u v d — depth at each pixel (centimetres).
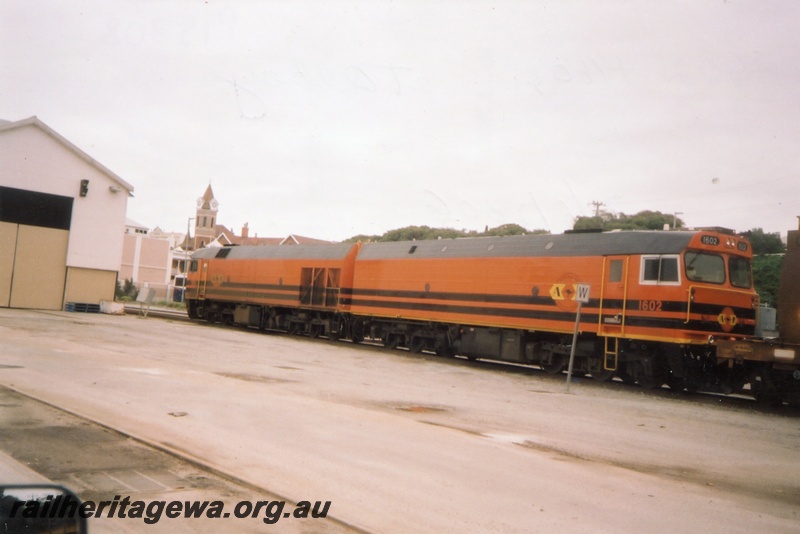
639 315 1734
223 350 2005
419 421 1029
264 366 1647
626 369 1839
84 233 3422
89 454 717
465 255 2288
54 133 3278
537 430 1025
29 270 3262
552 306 1962
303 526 543
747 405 1549
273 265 3225
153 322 3130
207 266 3703
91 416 895
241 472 680
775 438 1113
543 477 732
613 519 604
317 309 2936
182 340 2253
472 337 2238
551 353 1997
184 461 714
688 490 726
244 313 3359
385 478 691
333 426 930
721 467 860
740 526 610
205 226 11888
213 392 1154
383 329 2648
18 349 1571
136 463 696
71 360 1447
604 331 1811
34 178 3253
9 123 3164
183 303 5919
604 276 1833
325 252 2967
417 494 643
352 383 1444
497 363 2359
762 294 3166
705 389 1722
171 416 932
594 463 821
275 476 676
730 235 1772
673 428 1141
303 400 1141
